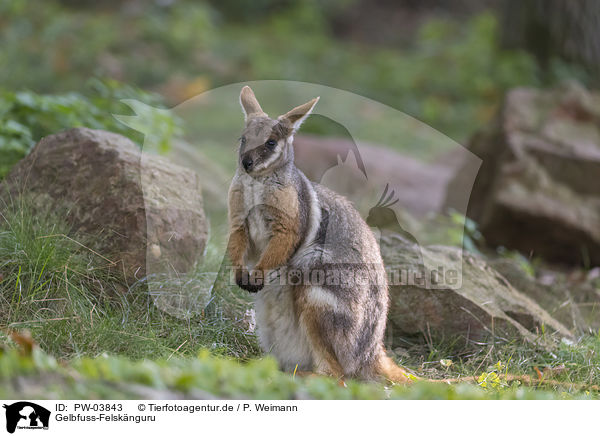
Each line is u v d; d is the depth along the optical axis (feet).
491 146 57.00
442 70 104.47
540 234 51.26
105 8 122.42
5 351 19.25
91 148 31.76
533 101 58.34
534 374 30.07
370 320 28.66
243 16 138.21
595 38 87.30
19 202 31.14
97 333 26.18
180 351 27.25
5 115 39.24
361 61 115.75
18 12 100.83
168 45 103.86
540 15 90.17
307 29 131.23
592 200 51.55
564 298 39.47
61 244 29.66
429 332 33.12
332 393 21.09
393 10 147.23
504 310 34.50
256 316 29.30
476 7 149.18
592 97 58.70
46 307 27.61
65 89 76.89
